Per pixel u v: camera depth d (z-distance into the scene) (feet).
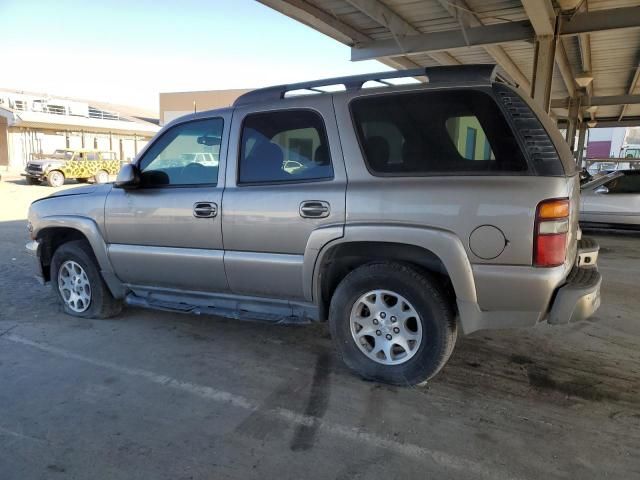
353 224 11.32
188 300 14.55
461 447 9.52
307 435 9.93
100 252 15.35
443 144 10.90
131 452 9.40
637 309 18.03
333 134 11.83
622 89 65.98
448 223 10.54
